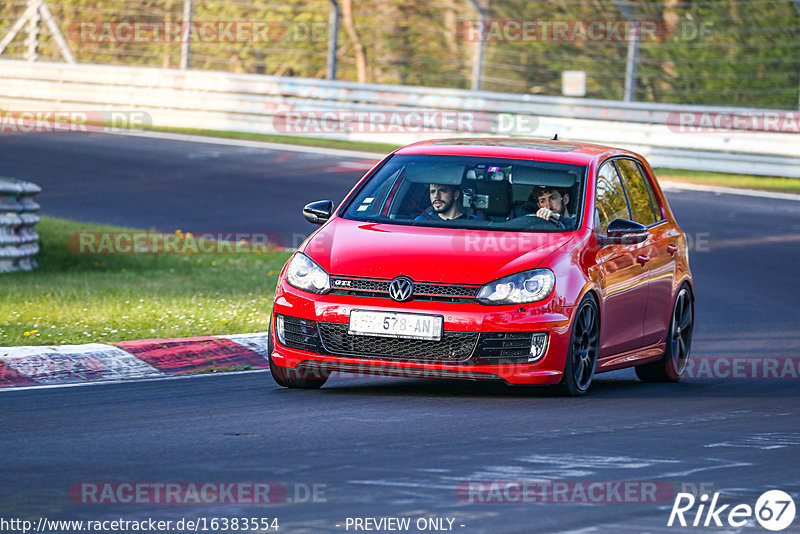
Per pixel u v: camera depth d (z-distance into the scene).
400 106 95.56
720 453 22.05
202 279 50.53
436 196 30.12
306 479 18.94
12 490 18.02
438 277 27.22
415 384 30.44
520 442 22.47
